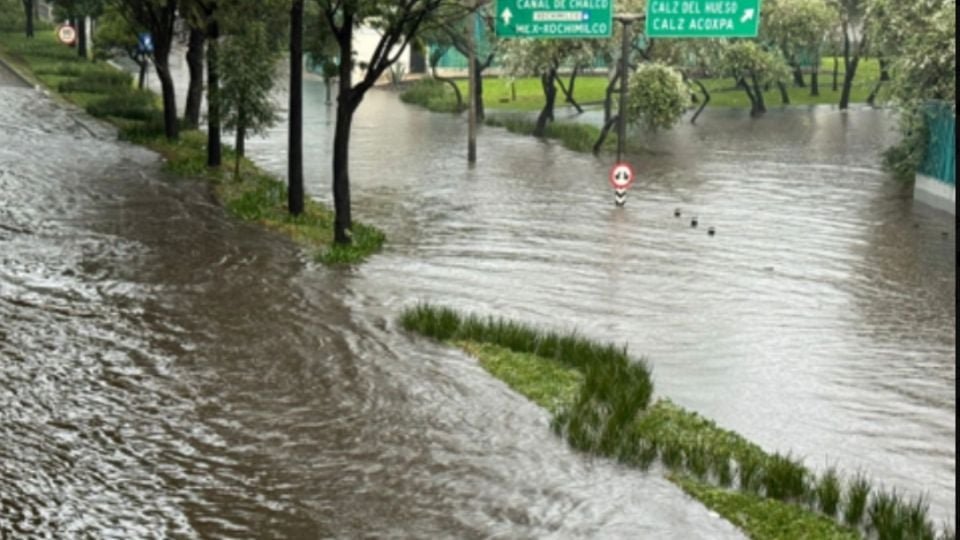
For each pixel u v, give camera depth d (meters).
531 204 33.34
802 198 36.12
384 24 26.00
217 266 23.33
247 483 13.23
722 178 40.03
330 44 28.30
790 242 29.09
